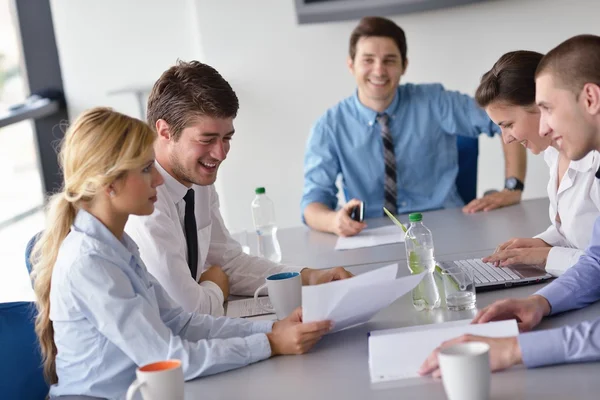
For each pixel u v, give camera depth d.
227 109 2.07
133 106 4.62
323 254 2.64
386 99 3.41
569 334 1.40
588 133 1.61
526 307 1.65
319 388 1.44
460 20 4.31
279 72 4.43
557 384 1.31
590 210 2.25
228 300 2.29
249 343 1.64
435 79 4.39
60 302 1.61
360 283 1.62
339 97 4.43
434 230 2.80
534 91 2.10
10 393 1.72
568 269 1.80
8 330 1.76
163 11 4.52
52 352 1.73
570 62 1.58
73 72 4.60
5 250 4.26
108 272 1.59
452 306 1.82
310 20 4.30
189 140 2.08
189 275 2.10
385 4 4.25
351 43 3.45
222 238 2.47
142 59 4.57
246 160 4.51
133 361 1.62
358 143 3.47
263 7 4.38
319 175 3.44
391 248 2.59
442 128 3.49
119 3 4.54
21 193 4.46
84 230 1.64
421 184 3.49
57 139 4.62
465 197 3.53
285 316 1.91
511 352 1.41
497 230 2.67
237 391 1.49
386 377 1.44
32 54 4.57
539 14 4.26
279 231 3.19
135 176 1.62
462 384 1.22
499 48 4.31
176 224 2.16
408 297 1.99
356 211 2.92
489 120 3.41
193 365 1.58
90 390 1.62
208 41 4.42
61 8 4.55
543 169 4.38
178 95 2.06
